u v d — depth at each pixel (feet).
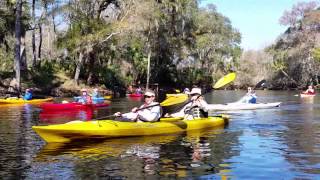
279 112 65.41
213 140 34.68
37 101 89.20
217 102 99.86
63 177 22.86
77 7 119.65
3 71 116.16
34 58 132.98
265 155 28.53
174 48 160.45
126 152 29.45
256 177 22.85
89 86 128.98
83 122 34.63
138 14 123.95
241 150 30.35
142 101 96.63
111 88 138.21
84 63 132.26
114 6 130.52
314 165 25.54
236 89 237.04
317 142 33.94
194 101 44.06
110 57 142.61
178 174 23.36
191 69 197.47
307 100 105.29
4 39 112.06
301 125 46.42
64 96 114.73
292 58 205.67
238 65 235.81
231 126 44.78
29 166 25.38
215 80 213.66
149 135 36.76
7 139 35.27
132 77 154.30
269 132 39.93
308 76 201.05
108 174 23.43
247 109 72.74
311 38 195.21
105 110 68.95
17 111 65.62
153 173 23.58
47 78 121.49
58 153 29.17
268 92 179.01
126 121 37.58
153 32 142.61
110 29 119.75
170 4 143.84
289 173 23.65
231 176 23.00
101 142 33.24
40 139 35.14
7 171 24.18
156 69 165.27
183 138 35.65
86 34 120.26
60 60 139.44
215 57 207.82
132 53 153.99
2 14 103.24
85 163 26.05
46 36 188.65
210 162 26.30
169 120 40.42
